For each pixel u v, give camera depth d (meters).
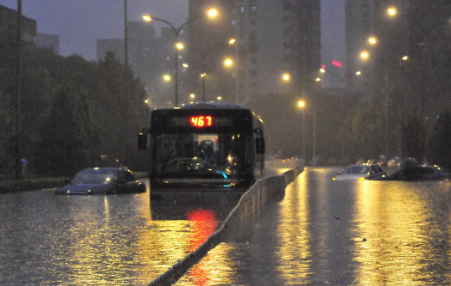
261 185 42.19
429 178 86.19
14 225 32.25
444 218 34.22
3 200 51.09
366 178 86.00
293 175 86.38
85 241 26.02
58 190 57.56
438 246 24.06
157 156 44.25
